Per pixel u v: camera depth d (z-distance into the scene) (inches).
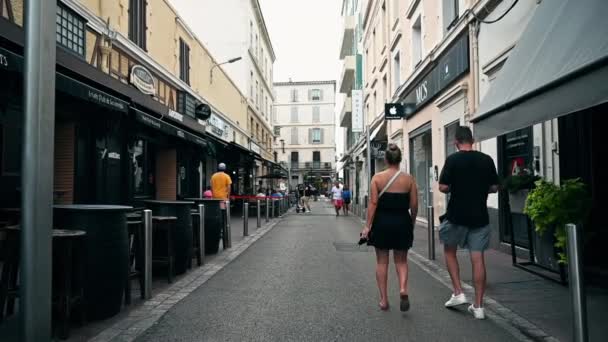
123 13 492.1
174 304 224.8
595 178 269.4
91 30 425.7
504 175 380.5
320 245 446.0
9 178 316.8
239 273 302.8
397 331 184.2
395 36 799.7
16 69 236.8
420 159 698.2
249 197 928.3
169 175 661.9
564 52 194.2
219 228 389.7
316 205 1729.8
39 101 138.5
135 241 257.9
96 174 422.6
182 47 692.1
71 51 386.9
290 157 2989.7
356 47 1413.6
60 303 172.7
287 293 247.4
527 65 232.4
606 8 182.5
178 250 292.5
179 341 172.7
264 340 174.1
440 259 354.6
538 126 321.4
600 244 257.1
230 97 1018.1
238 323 194.9
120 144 477.4
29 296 135.9
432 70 573.0
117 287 201.6
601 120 271.9
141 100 458.0
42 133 138.8
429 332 183.0
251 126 1322.6
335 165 2974.9
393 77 841.5
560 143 293.6
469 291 250.2
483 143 423.2
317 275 296.2
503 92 240.2
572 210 233.1
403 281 207.8
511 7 340.8
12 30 266.8
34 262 136.5
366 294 245.1
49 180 140.9
